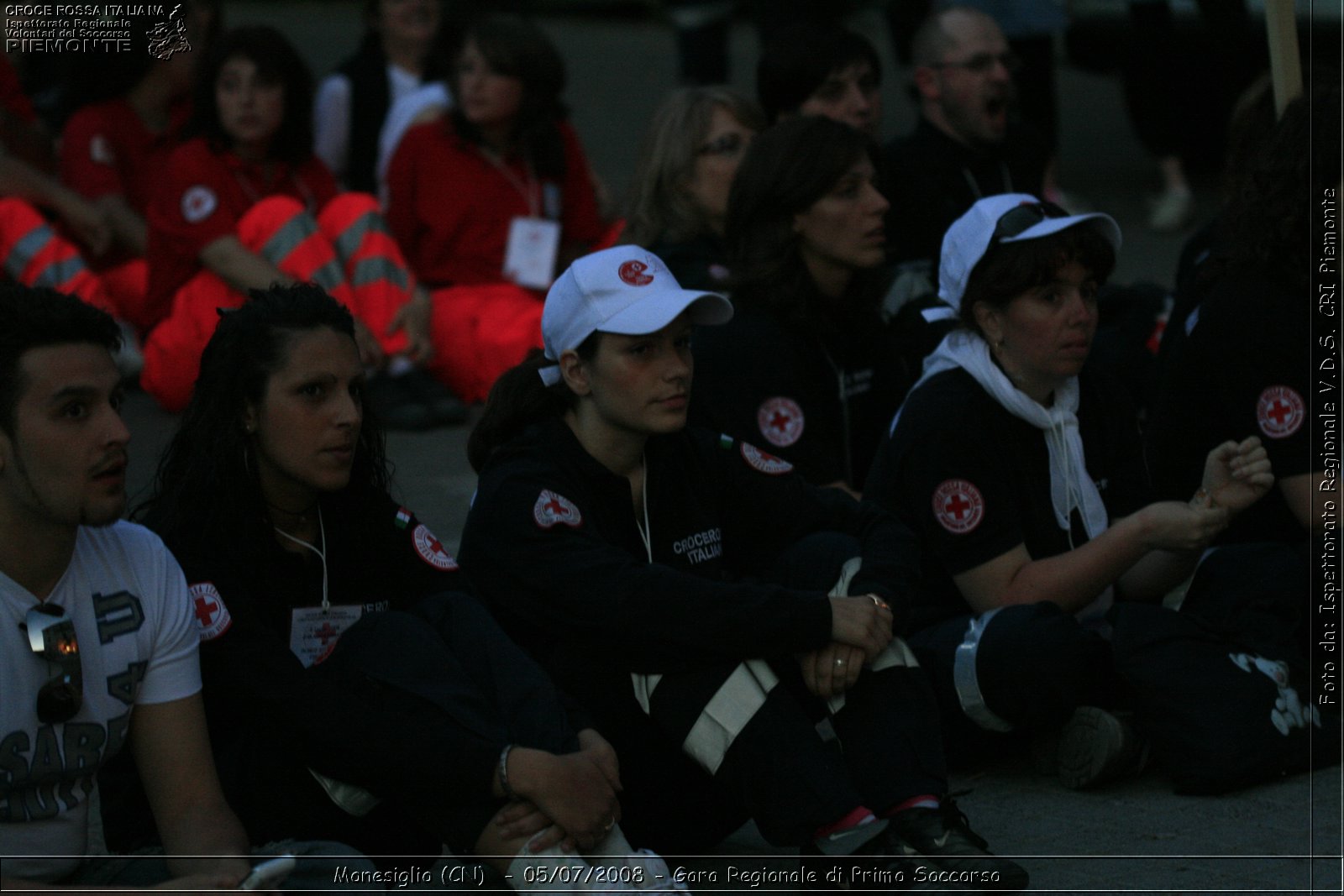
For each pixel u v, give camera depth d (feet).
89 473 30.04
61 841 32.12
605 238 85.56
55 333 29.78
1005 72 70.85
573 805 33.76
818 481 49.88
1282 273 47.24
